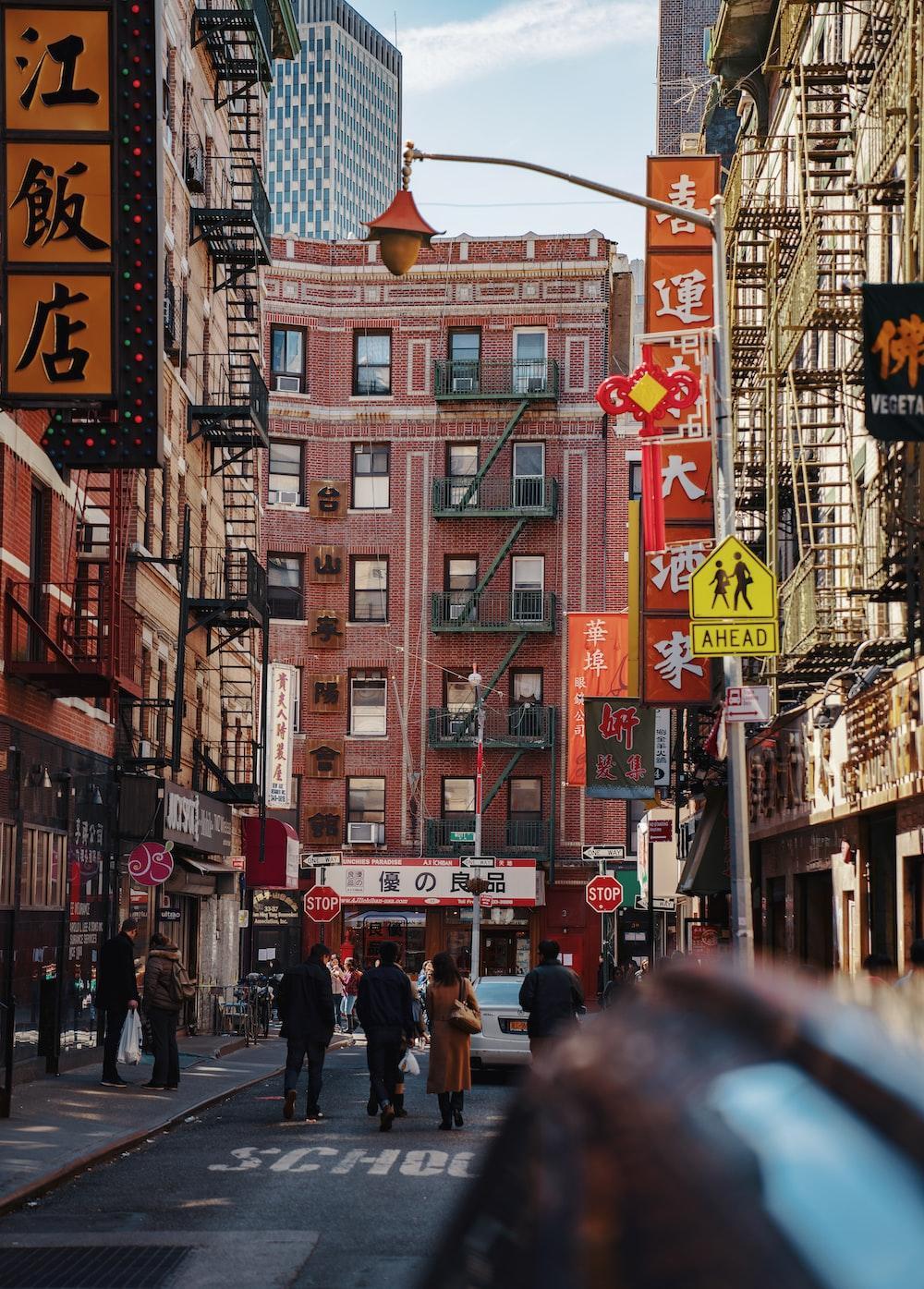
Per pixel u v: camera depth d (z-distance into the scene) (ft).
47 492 88.74
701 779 130.93
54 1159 50.39
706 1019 3.92
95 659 86.43
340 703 208.23
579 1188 3.74
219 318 149.18
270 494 210.38
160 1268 34.35
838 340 91.56
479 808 180.34
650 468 106.11
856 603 77.36
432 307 212.84
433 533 210.38
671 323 103.45
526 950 203.92
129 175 73.31
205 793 139.23
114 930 105.40
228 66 141.28
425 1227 39.75
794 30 93.71
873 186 73.72
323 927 203.92
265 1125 64.59
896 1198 2.68
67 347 73.26
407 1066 68.90
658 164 104.88
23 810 83.76
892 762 69.05
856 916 82.43
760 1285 2.71
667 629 108.58
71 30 72.90
